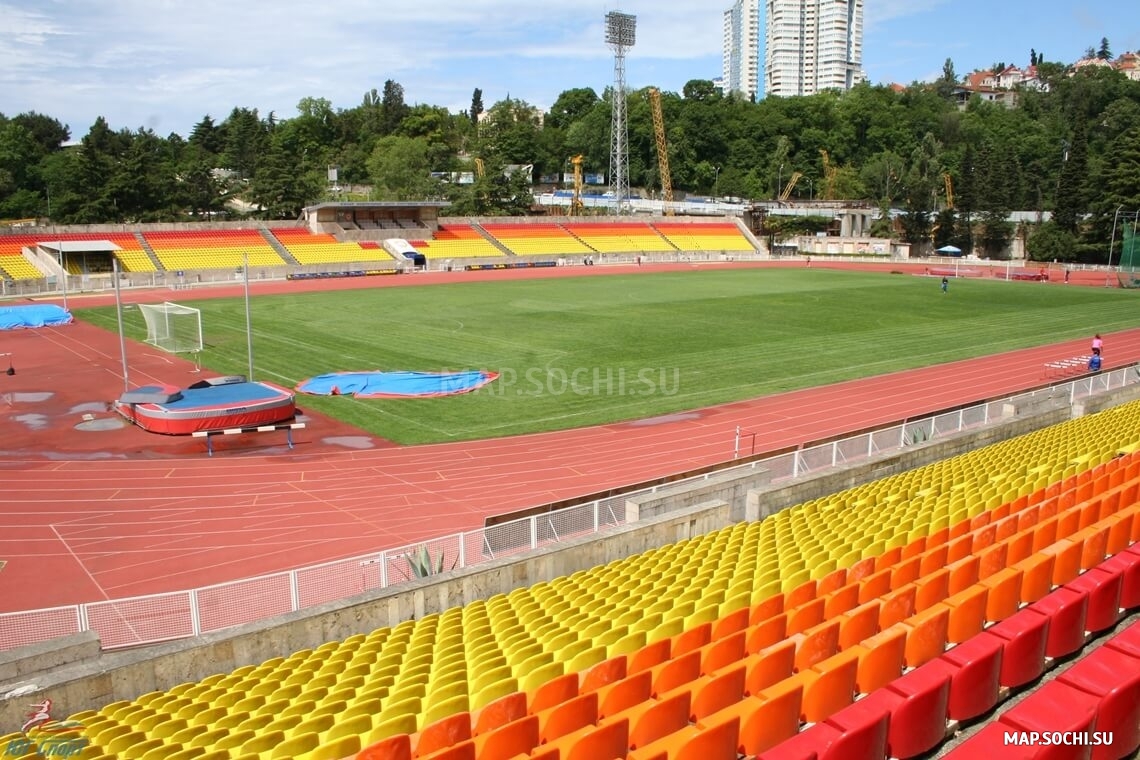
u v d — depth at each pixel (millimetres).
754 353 47250
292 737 9500
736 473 22266
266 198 115438
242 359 44500
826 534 17141
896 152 179000
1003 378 41344
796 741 8383
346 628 15008
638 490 21141
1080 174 113750
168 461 27844
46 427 31734
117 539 21359
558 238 111125
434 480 26125
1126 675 9156
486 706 9562
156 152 146250
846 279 91000
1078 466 21250
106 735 10461
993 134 176500
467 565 18328
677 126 177125
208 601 17656
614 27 126000
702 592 13898
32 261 76125
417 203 100188
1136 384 34719
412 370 41750
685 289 78625
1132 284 88312
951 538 16094
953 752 8008
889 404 35938
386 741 8547
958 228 126250
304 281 83188
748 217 136000
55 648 13320
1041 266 108438
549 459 28312
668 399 36625
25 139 134000
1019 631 10453
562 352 46812
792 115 182375
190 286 77062
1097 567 12375
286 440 30328
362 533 21812
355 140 185000
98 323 55812
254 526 22266
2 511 23281
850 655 10055
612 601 14320
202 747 9461
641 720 9039
